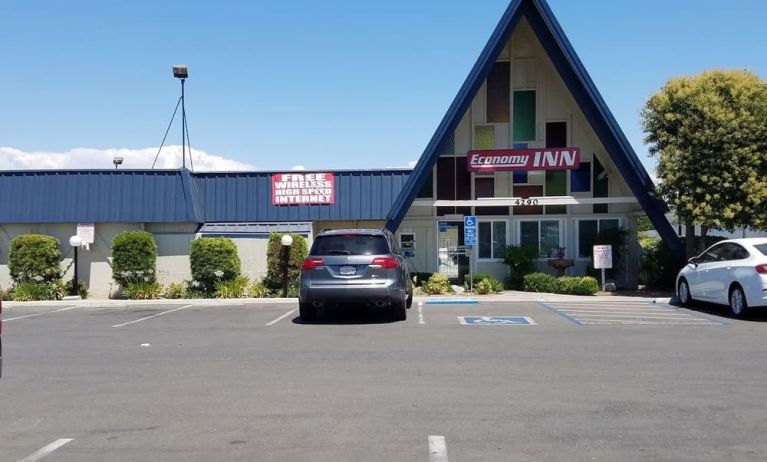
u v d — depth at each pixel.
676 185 19.52
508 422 6.97
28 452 6.19
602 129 21.67
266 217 23.88
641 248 24.70
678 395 8.04
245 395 8.23
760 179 18.98
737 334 12.73
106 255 23.25
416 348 11.39
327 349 11.41
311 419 7.14
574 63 21.33
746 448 6.12
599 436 6.49
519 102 24.55
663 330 13.34
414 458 5.89
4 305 20.16
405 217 25.06
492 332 13.21
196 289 21.86
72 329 14.66
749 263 14.49
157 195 23.05
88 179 22.94
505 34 21.45
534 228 24.84
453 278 24.94
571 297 20.00
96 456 6.05
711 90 19.34
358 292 14.16
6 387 8.87
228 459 5.92
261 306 19.20
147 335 13.55
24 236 21.83
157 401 8.01
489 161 23.03
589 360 10.23
